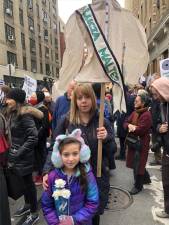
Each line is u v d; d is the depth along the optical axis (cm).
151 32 2761
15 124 446
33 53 4625
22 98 452
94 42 334
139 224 452
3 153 357
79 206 295
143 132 552
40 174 599
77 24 344
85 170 296
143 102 555
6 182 365
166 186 452
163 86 430
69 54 358
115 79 335
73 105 337
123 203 522
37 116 459
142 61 349
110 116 573
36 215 460
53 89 798
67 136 293
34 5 4725
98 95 475
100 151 331
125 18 342
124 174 675
